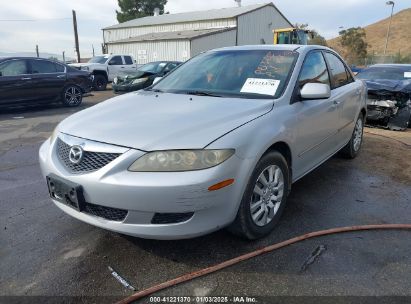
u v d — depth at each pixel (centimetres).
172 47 2780
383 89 767
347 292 240
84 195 258
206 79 376
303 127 342
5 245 298
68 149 275
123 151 249
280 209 321
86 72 1210
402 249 291
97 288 245
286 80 342
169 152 244
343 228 320
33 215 352
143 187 239
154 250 289
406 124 769
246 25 3091
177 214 248
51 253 286
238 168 259
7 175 471
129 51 3092
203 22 3158
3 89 979
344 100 450
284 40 2050
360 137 554
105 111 314
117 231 257
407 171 487
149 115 290
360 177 461
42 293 241
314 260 275
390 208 368
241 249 290
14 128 798
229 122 274
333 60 461
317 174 471
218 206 253
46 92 1084
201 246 294
